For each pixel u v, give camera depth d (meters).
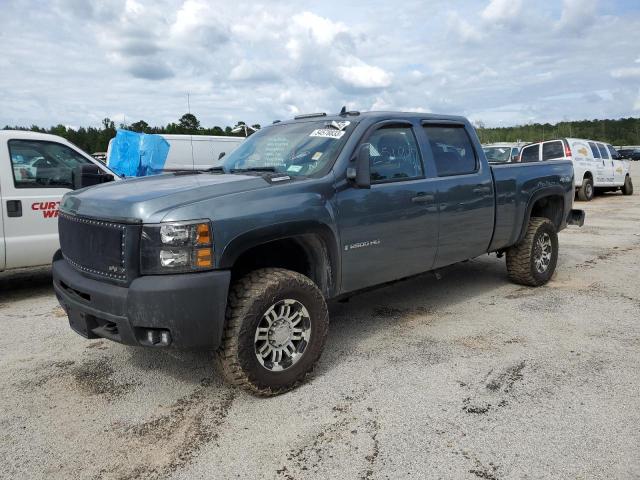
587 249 8.55
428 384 3.59
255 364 3.30
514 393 3.43
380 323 4.91
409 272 4.54
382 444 2.87
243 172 4.17
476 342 4.37
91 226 3.34
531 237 5.89
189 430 3.08
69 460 2.80
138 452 2.86
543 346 4.25
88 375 3.88
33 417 3.27
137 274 3.08
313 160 4.03
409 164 4.53
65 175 6.24
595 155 17.64
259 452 2.83
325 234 3.70
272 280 3.36
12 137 5.88
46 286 6.69
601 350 4.15
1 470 2.71
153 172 13.55
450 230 4.82
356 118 4.30
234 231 3.18
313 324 3.59
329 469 2.66
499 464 2.67
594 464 2.65
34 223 5.97
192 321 3.04
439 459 2.72
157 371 3.93
